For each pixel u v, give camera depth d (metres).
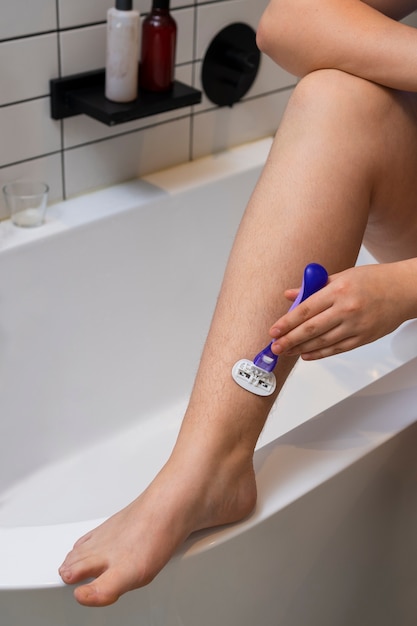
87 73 1.52
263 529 0.98
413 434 1.09
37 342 1.56
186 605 0.97
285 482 1.00
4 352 1.52
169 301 1.75
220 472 0.93
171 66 1.55
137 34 1.47
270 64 1.83
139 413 1.75
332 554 1.10
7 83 1.43
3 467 1.56
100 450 1.67
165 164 1.75
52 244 1.51
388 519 1.16
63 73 1.50
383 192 1.06
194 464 0.92
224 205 1.79
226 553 0.96
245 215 1.02
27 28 1.41
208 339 0.97
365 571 1.18
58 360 1.60
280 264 0.96
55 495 1.56
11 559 0.89
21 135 1.49
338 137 1.01
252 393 0.94
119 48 1.46
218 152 1.84
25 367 1.56
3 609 0.89
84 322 1.62
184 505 0.91
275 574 1.04
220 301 0.98
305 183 0.99
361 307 0.88
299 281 0.96
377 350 1.77
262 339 0.95
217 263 1.82
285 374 0.97
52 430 1.62
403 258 1.21
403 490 1.15
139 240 1.65
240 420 0.94
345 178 1.00
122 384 1.72
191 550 0.93
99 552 0.88
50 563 0.89
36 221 1.50
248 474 0.96
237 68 1.74
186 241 1.74
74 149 1.58
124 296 1.67
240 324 0.95
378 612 1.26
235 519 0.96
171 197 1.68
